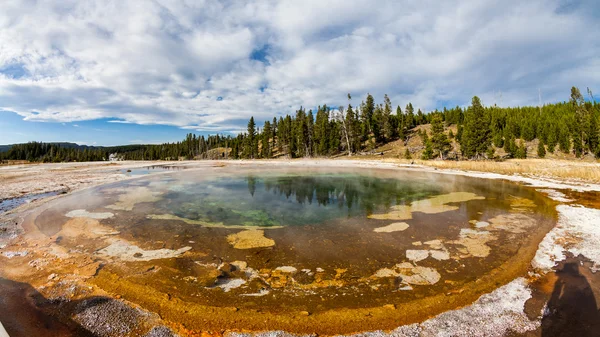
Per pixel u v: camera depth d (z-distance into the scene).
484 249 6.32
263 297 4.39
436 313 3.89
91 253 6.12
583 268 5.13
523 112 74.62
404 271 5.31
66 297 4.29
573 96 52.66
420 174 21.41
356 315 3.88
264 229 8.06
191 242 6.93
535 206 10.27
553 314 3.78
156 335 3.43
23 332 3.48
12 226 8.04
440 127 41.09
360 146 58.75
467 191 13.70
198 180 18.70
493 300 4.18
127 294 4.39
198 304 4.15
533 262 5.49
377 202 11.63
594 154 42.53
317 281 4.94
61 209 10.13
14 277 4.95
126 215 9.45
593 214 8.78
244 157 65.25
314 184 16.89
